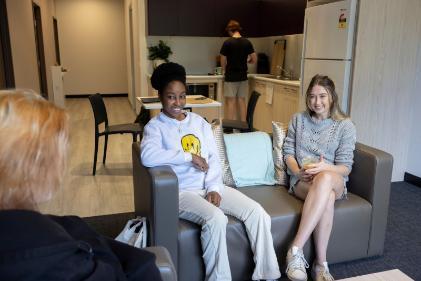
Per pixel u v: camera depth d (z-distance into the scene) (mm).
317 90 2273
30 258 620
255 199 2221
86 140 5344
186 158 2027
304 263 1962
